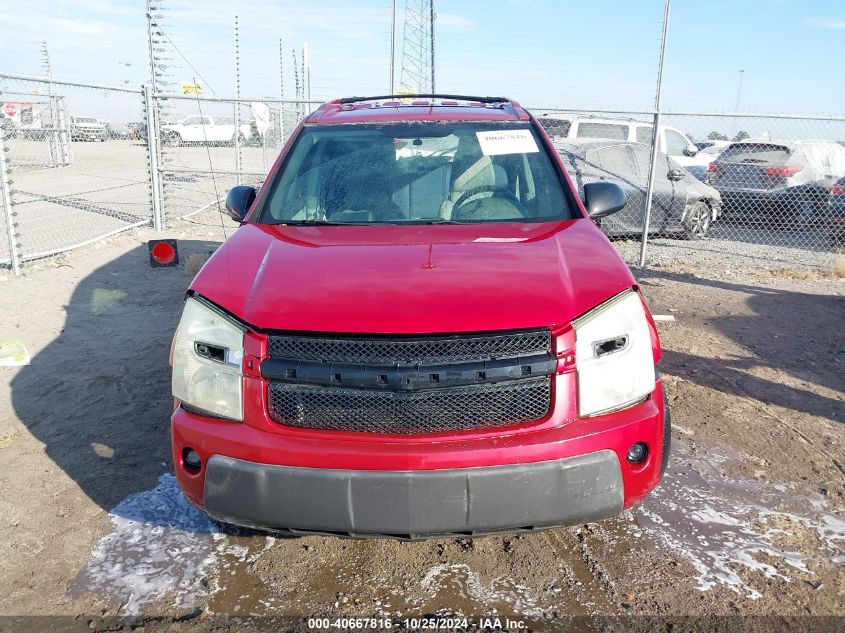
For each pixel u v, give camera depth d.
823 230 11.61
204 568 2.91
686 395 4.73
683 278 8.70
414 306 2.49
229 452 2.47
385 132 4.01
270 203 3.65
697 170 14.52
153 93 11.03
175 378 2.66
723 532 3.13
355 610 2.65
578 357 2.47
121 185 17.53
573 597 2.71
